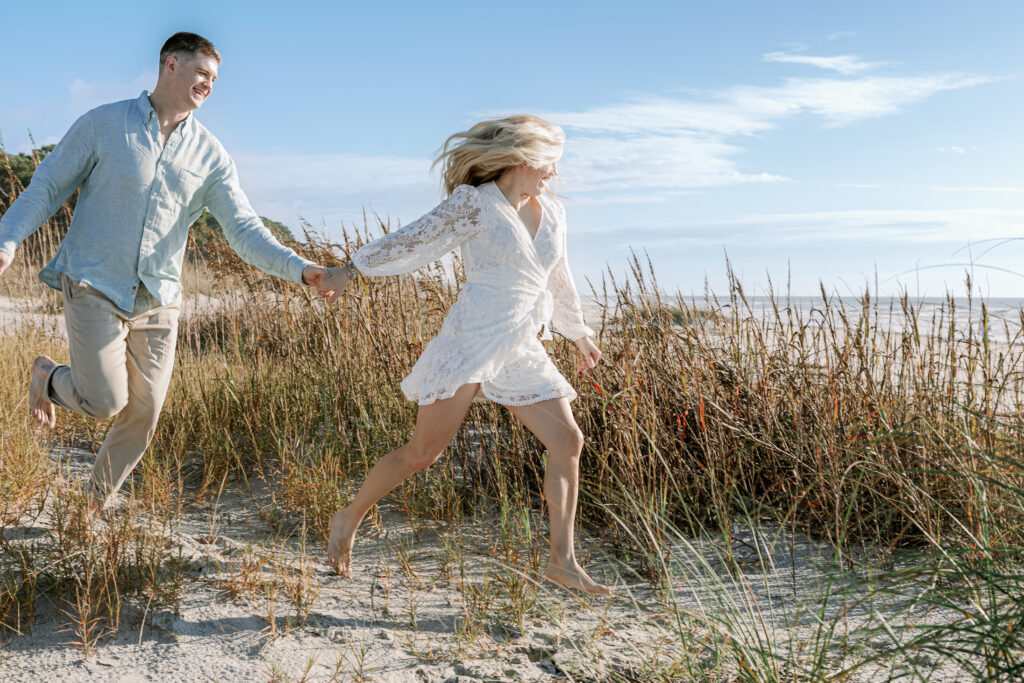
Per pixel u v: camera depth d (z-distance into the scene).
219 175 3.63
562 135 3.11
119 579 2.94
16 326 7.30
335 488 4.11
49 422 3.59
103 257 3.30
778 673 2.37
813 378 4.54
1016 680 2.26
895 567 3.40
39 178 3.27
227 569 3.26
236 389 5.60
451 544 3.79
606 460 4.00
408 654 2.69
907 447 3.84
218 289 8.14
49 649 2.56
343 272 3.27
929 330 4.34
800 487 3.90
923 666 2.58
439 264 5.19
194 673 2.46
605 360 4.50
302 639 2.75
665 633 2.84
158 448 4.90
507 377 3.12
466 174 3.15
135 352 3.50
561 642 2.86
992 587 2.46
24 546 3.07
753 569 3.50
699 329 4.88
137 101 3.38
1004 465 3.23
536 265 3.12
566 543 3.02
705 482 3.97
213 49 3.39
